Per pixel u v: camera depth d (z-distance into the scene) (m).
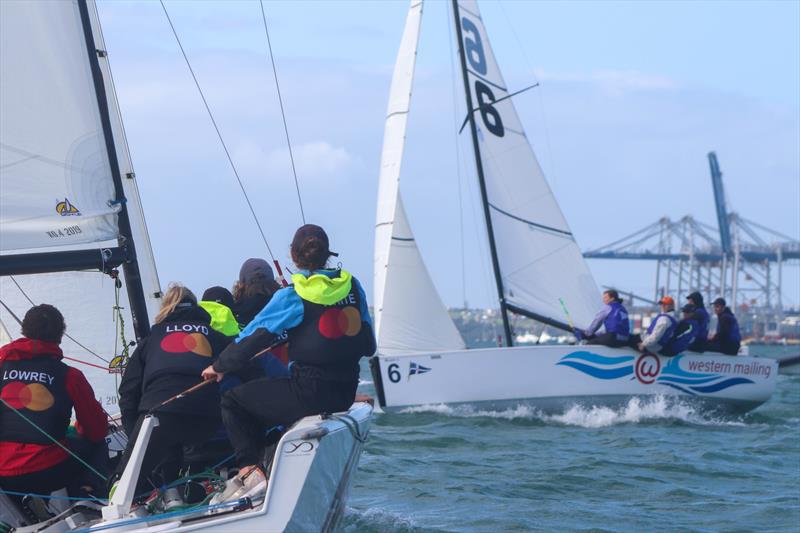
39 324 16.53
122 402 17.30
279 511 13.98
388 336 56.91
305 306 16.02
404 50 59.56
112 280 24.53
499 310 59.91
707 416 53.38
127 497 15.04
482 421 48.34
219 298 20.02
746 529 24.81
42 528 15.62
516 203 59.94
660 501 28.52
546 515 26.23
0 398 16.09
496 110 60.28
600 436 43.91
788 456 37.78
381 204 58.16
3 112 17.45
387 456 36.47
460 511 26.56
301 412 16.11
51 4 17.80
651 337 50.84
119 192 18.45
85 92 18.08
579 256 61.12
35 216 17.61
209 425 17.22
